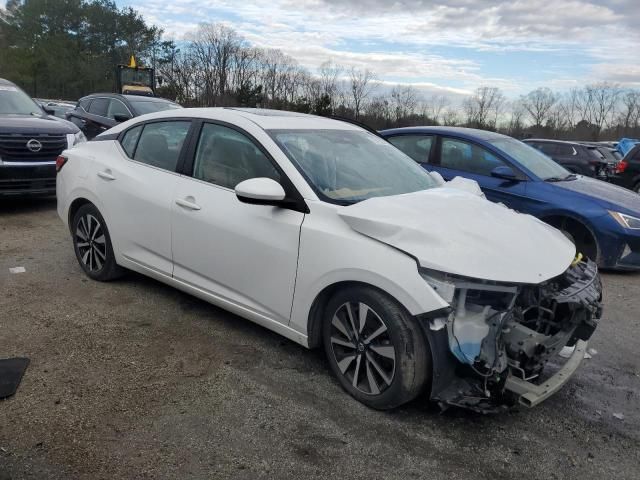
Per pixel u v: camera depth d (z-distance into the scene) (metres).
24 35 71.25
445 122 61.34
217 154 4.04
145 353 3.76
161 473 2.61
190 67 68.81
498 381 2.85
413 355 2.95
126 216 4.55
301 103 51.88
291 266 3.43
